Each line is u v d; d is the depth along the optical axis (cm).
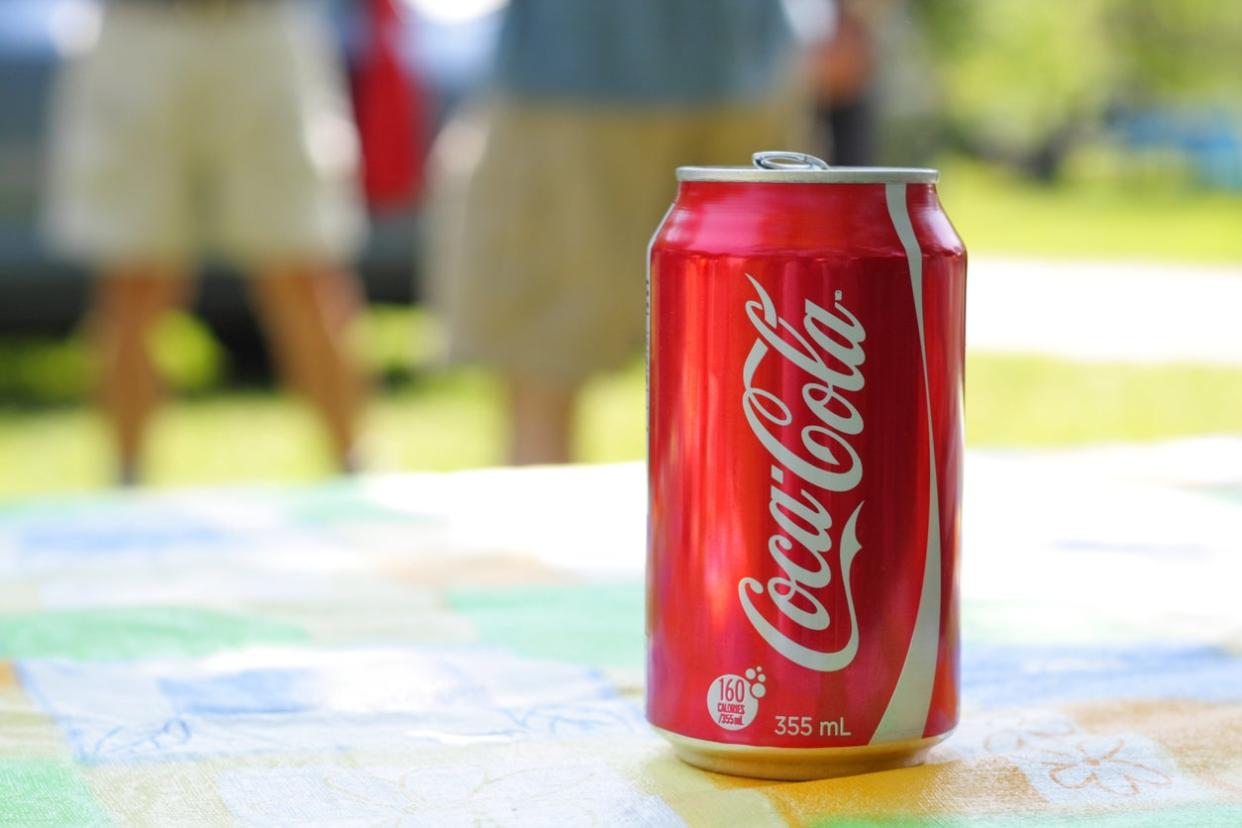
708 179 113
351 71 655
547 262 384
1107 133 2802
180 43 476
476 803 110
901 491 110
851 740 111
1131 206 2297
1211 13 2786
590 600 162
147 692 134
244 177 484
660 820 107
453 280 392
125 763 118
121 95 477
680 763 117
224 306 705
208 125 480
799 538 110
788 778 113
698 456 112
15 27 651
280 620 155
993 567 174
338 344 494
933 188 114
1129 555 178
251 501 211
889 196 110
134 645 147
